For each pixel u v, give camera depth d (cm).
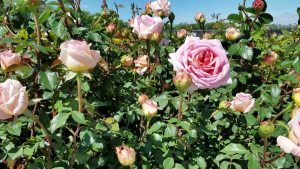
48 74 41
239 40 60
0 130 40
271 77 62
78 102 41
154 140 44
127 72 58
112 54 60
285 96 56
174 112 54
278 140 34
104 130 41
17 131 39
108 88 53
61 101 41
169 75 66
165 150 43
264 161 41
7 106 33
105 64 51
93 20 61
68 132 47
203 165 43
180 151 44
